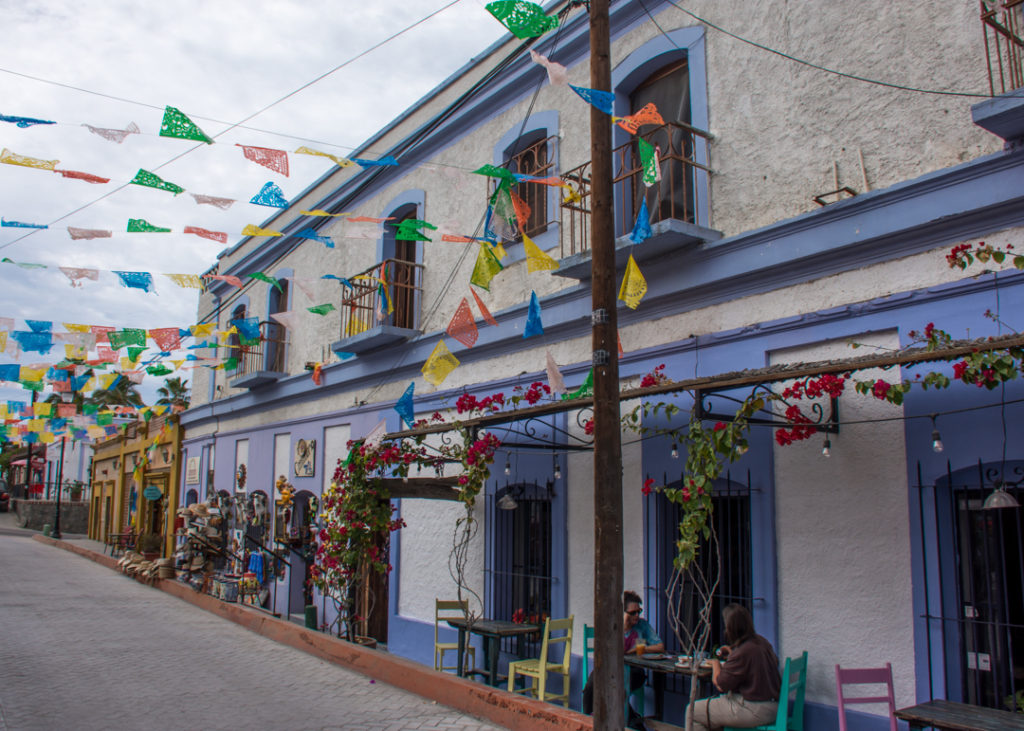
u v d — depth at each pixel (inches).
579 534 335.9
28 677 330.0
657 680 278.7
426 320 466.6
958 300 224.7
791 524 257.4
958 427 219.8
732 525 281.7
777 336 269.3
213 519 641.0
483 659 372.5
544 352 370.3
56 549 1162.0
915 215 236.2
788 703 233.6
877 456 237.1
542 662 299.4
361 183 550.3
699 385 226.5
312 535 551.8
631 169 344.2
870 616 233.1
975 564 220.2
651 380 263.6
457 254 445.4
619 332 329.4
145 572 730.8
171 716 277.1
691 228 287.9
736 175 294.2
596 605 208.7
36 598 590.6
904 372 233.6
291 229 657.0
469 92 407.2
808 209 269.0
